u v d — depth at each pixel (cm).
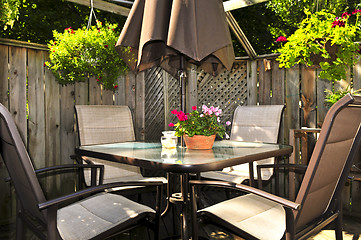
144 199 321
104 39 272
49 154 303
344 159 134
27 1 459
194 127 176
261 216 138
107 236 129
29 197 122
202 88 416
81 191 118
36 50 294
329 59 261
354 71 296
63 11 495
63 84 304
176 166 124
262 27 488
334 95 289
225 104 408
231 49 213
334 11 363
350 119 119
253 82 384
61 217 143
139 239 221
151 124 397
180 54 203
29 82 288
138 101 376
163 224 252
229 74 404
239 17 490
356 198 280
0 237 223
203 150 174
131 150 177
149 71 395
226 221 133
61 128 312
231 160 139
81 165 185
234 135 302
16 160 114
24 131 282
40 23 473
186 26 163
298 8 446
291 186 224
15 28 447
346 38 247
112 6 342
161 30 169
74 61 271
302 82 339
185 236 155
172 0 180
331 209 142
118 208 149
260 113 292
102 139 270
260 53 506
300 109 345
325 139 105
